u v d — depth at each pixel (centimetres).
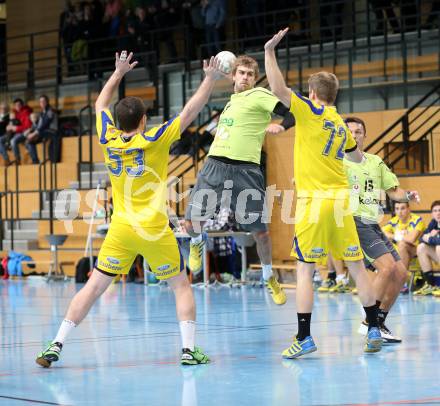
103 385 823
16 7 4003
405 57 2523
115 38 3369
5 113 3403
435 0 2762
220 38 3072
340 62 2867
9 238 2978
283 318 1433
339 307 1603
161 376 869
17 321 1431
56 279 2558
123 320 1420
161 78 3238
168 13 3266
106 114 959
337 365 921
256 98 1136
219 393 769
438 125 2352
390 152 2197
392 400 719
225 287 2173
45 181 2930
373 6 2903
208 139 2564
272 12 3012
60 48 3528
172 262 945
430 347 1047
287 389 782
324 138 970
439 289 1864
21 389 807
